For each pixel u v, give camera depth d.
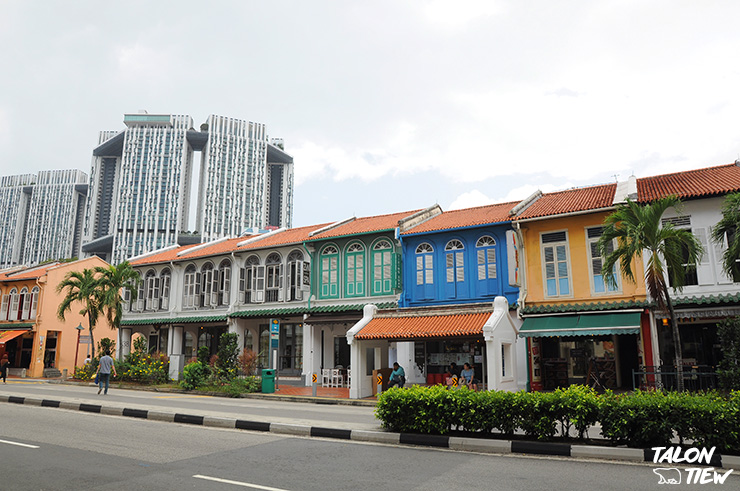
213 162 176.38
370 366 23.22
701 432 7.66
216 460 7.82
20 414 12.95
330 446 9.04
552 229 19.81
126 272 29.22
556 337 19.64
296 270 25.84
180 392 22.47
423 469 7.30
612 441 8.41
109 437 9.70
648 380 16.91
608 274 13.88
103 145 185.12
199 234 170.75
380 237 24.41
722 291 16.61
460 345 21.77
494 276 21.27
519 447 8.47
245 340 28.28
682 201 17.41
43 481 6.54
